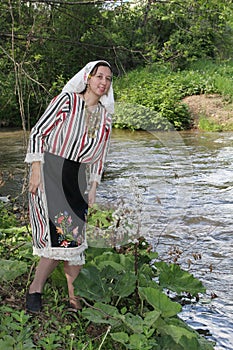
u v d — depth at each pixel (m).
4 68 8.52
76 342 3.73
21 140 15.48
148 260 4.86
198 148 13.59
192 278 4.54
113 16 8.63
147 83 19.52
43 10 8.29
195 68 22.42
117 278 4.18
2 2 7.54
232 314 4.75
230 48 23.17
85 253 4.70
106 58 9.55
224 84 19.94
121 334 3.55
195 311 4.78
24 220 6.14
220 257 6.07
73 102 3.78
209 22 7.98
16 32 7.88
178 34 8.48
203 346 3.76
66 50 9.55
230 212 7.74
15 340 3.52
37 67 8.79
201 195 8.68
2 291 4.30
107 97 3.86
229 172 10.51
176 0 7.52
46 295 4.29
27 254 4.67
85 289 4.02
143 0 7.87
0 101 10.95
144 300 4.32
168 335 3.78
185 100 19.20
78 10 8.88
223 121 17.67
